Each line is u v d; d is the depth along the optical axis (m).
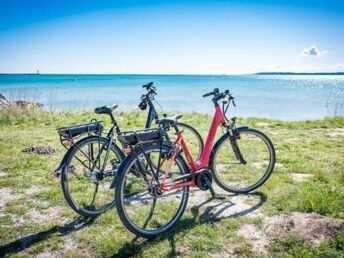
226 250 3.23
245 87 84.44
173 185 3.76
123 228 3.69
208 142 4.28
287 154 6.68
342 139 8.42
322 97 46.78
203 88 74.50
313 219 3.65
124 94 51.72
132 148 3.48
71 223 3.81
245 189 4.59
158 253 3.20
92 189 4.75
